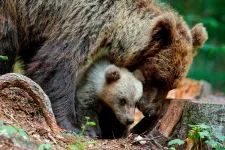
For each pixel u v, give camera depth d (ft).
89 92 38.73
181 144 33.88
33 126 31.55
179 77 38.47
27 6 38.37
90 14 37.22
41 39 38.75
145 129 39.60
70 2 37.68
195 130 33.55
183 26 39.55
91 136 36.65
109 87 38.68
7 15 37.70
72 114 36.81
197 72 88.89
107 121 41.06
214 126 34.42
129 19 38.52
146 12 39.47
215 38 94.58
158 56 38.14
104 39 38.04
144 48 38.09
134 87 38.42
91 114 38.60
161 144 35.37
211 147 33.71
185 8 98.48
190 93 62.03
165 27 37.24
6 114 31.78
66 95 36.70
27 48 39.78
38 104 33.27
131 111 38.29
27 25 38.73
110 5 38.06
